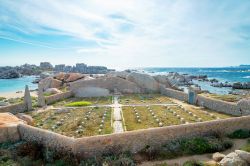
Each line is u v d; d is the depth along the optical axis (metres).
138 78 50.09
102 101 39.41
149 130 18.73
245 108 27.06
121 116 28.55
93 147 17.30
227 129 21.33
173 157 17.31
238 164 14.85
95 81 49.03
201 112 30.59
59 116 29.03
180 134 19.64
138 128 23.58
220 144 18.44
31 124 25.50
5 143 20.41
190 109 32.44
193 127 20.05
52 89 50.75
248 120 22.14
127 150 18.05
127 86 48.88
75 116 28.77
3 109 29.02
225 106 30.12
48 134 19.00
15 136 21.33
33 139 20.36
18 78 125.19
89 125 24.67
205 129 20.45
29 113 31.09
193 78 116.44
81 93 45.25
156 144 18.89
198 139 19.12
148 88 49.00
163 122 25.73
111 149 17.72
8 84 87.56
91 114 29.70
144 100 39.94
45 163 17.08
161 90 47.94
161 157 17.30
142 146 18.47
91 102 38.56
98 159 16.45
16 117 24.88
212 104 32.38
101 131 22.59
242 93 54.72
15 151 18.61
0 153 18.38
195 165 15.65
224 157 15.78
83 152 17.05
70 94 45.09
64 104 37.22
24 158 17.48
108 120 26.77
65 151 17.31
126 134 18.06
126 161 16.05
